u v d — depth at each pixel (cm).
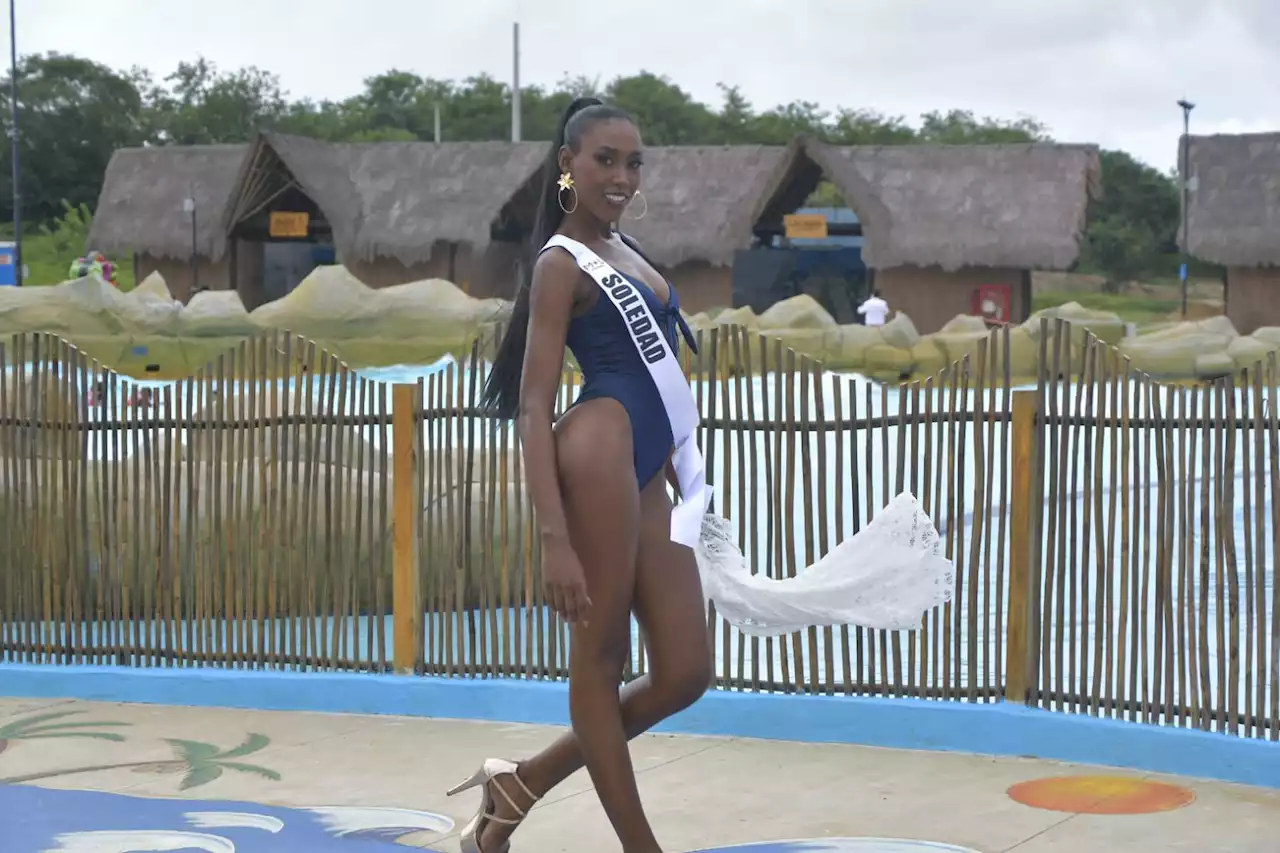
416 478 604
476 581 604
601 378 365
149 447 637
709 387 575
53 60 8088
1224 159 3766
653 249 3662
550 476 352
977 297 3609
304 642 621
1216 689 541
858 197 3606
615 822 366
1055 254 3512
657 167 3812
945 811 454
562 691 573
